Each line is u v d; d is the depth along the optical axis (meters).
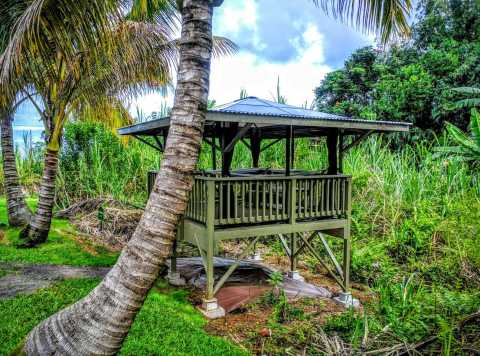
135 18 6.80
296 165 10.66
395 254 7.82
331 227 5.83
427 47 13.77
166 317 4.69
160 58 7.37
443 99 11.75
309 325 4.82
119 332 2.46
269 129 6.59
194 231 5.48
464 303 4.00
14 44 4.29
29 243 7.58
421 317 3.96
